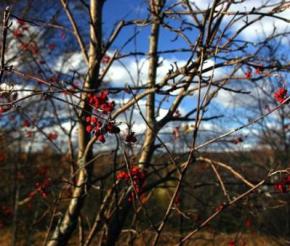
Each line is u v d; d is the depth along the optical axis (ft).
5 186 37.40
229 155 29.58
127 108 14.69
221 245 21.26
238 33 14.17
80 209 16.53
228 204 11.89
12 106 11.75
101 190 15.90
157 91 14.01
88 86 16.26
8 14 10.37
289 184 12.56
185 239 12.21
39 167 27.20
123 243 19.34
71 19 16.62
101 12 16.63
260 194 15.05
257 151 39.68
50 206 17.34
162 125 17.08
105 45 16.46
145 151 17.42
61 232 16.48
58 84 14.42
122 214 16.22
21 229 33.24
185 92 14.74
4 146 34.71
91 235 16.07
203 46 12.23
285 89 10.59
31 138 32.17
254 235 23.53
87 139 16.80
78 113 17.54
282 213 31.12
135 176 14.15
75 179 18.38
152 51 18.25
